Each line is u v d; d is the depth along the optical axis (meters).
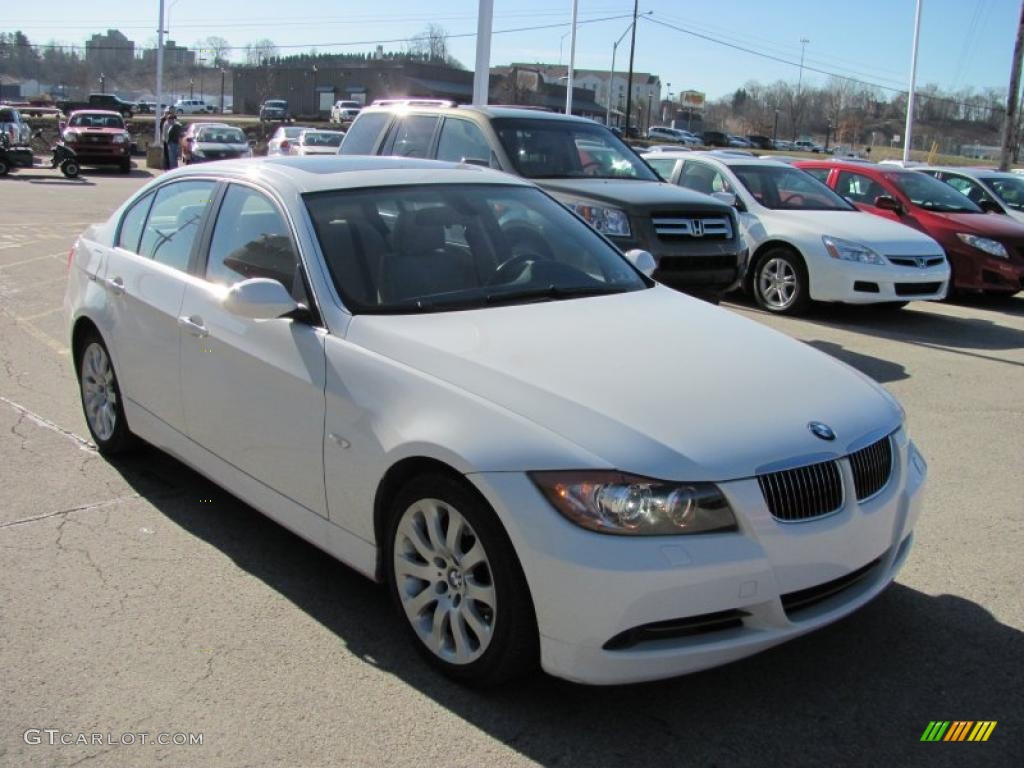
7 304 9.69
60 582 4.04
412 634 3.51
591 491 2.93
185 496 4.99
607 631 2.91
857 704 3.32
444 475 3.24
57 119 46.94
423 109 9.39
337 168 4.58
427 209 4.43
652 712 3.24
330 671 3.45
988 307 11.85
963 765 3.01
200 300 4.40
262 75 96.44
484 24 13.84
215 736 3.07
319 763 2.95
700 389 3.34
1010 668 3.56
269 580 4.12
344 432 3.59
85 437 5.82
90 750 2.99
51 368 7.36
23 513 4.71
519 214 4.73
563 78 89.94
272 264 4.14
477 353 3.46
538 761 2.98
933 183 12.93
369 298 3.89
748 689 3.39
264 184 4.38
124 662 3.47
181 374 4.52
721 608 2.96
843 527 3.17
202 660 3.49
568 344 3.62
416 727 3.14
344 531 3.70
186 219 4.80
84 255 5.54
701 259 8.38
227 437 4.27
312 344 3.78
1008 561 4.46
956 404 7.17
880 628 3.83
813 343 9.19
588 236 4.90
